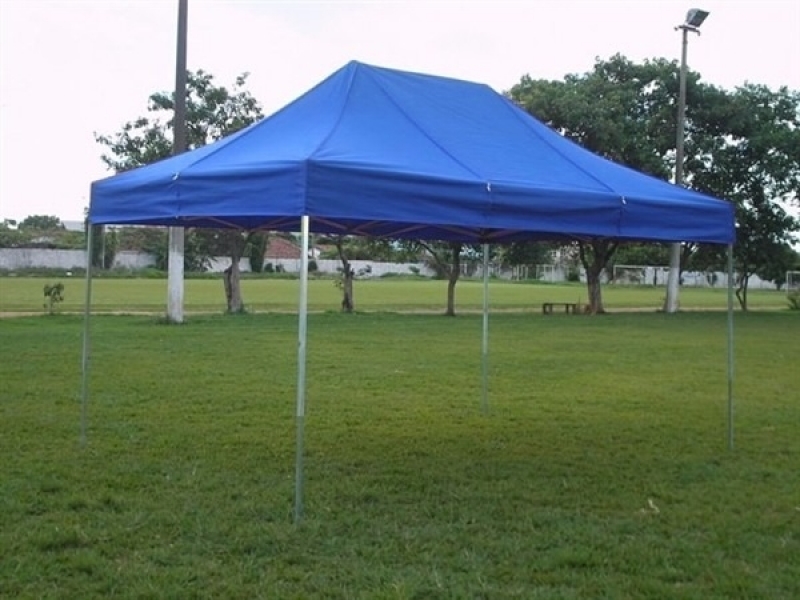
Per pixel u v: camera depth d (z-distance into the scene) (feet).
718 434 27.45
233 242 83.61
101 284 149.38
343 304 90.94
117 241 196.95
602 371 42.57
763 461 23.89
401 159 18.21
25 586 14.15
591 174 21.17
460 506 19.02
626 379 39.83
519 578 14.87
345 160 17.15
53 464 21.76
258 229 27.84
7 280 160.76
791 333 69.72
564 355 49.57
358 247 142.61
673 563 15.66
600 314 94.27
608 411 31.27
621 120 99.60
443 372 40.75
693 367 44.98
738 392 36.37
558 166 21.09
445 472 22.02
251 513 18.16
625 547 16.46
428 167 18.17
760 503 19.72
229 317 75.25
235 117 83.41
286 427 27.17
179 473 21.29
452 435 26.58
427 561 15.57
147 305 96.17
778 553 16.33
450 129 20.97
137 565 15.11
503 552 16.11
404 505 19.08
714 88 105.40
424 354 48.21
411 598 13.84
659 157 102.01
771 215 109.29
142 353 45.78
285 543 16.37
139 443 24.44
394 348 51.11
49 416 28.04
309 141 18.34
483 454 24.16
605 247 96.89
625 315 92.73
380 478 21.25
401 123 20.31
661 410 31.73
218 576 14.71
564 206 19.15
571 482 21.26
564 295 151.23
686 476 22.07
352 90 20.90
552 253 205.87
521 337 61.11
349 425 27.81
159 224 25.38
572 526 17.74
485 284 31.30
